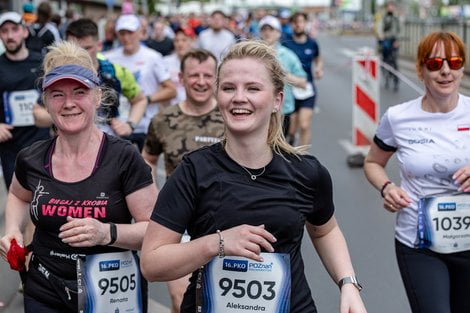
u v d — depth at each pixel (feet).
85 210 15.14
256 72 12.55
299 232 12.98
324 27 382.42
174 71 47.09
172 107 22.11
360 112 47.67
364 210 36.50
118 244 15.02
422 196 18.04
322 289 26.27
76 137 15.24
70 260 15.23
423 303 17.38
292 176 12.87
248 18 142.31
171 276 12.41
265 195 12.62
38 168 15.44
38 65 29.04
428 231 17.76
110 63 26.71
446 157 17.78
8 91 28.86
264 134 12.78
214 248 11.96
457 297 18.16
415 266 17.80
